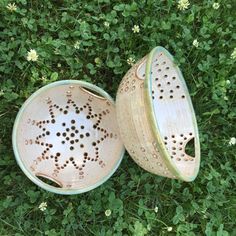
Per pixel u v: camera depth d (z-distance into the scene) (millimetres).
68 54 585
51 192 569
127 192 592
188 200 604
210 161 611
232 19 618
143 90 458
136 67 500
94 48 598
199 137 604
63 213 571
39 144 568
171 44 596
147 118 456
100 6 601
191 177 521
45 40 579
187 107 573
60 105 582
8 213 570
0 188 575
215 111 597
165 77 572
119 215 571
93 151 580
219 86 596
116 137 572
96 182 543
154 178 599
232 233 604
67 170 571
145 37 597
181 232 585
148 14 604
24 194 575
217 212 601
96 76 604
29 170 530
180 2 593
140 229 562
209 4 605
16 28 580
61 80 567
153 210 593
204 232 601
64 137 581
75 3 601
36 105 553
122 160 597
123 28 592
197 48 598
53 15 603
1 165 580
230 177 609
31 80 575
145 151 486
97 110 588
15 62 567
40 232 566
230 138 602
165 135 582
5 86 570
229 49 614
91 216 578
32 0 593
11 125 579
